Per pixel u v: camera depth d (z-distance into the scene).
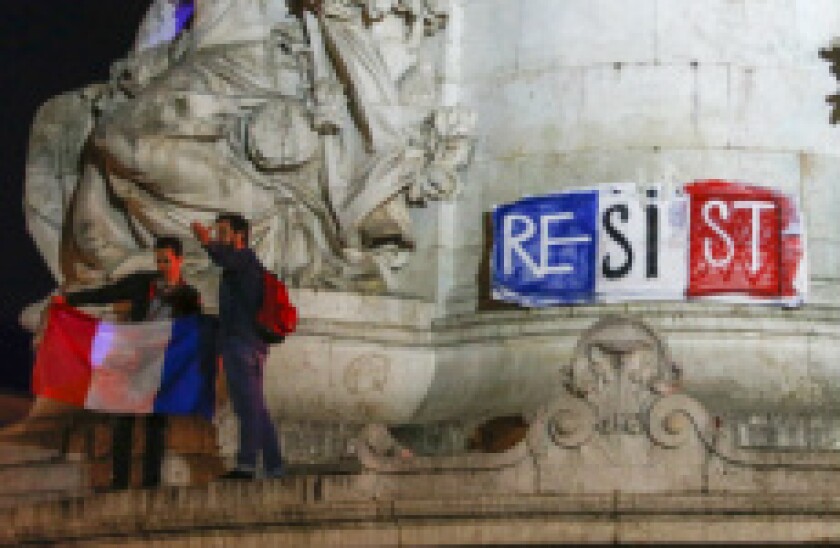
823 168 20.81
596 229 20.45
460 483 16.47
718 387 19.83
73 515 17.17
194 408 18.33
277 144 21.27
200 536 16.72
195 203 21.33
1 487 19.52
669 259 20.25
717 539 15.92
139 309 18.83
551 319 20.33
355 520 16.38
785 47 21.08
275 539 16.53
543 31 21.36
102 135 21.58
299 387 20.59
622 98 20.97
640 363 16.59
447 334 20.83
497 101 21.41
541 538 16.11
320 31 21.72
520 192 20.98
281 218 21.31
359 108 21.36
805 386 19.92
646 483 16.36
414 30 21.67
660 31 21.08
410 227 21.19
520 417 19.47
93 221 21.77
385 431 16.73
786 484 16.11
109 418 19.92
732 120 20.81
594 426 16.48
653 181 20.61
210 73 21.78
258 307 17.55
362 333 20.75
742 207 20.39
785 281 20.23
